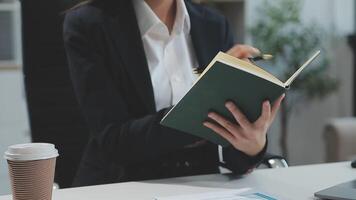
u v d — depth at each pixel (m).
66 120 1.61
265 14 3.33
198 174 1.39
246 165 1.24
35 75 1.59
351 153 2.87
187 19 1.45
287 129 3.53
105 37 1.34
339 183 1.18
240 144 1.15
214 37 1.49
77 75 1.32
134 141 1.22
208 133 1.14
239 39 3.03
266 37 3.24
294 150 3.59
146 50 1.41
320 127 3.61
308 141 3.61
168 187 1.16
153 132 1.20
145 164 1.35
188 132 1.15
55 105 1.60
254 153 1.21
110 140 1.26
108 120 1.28
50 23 1.59
